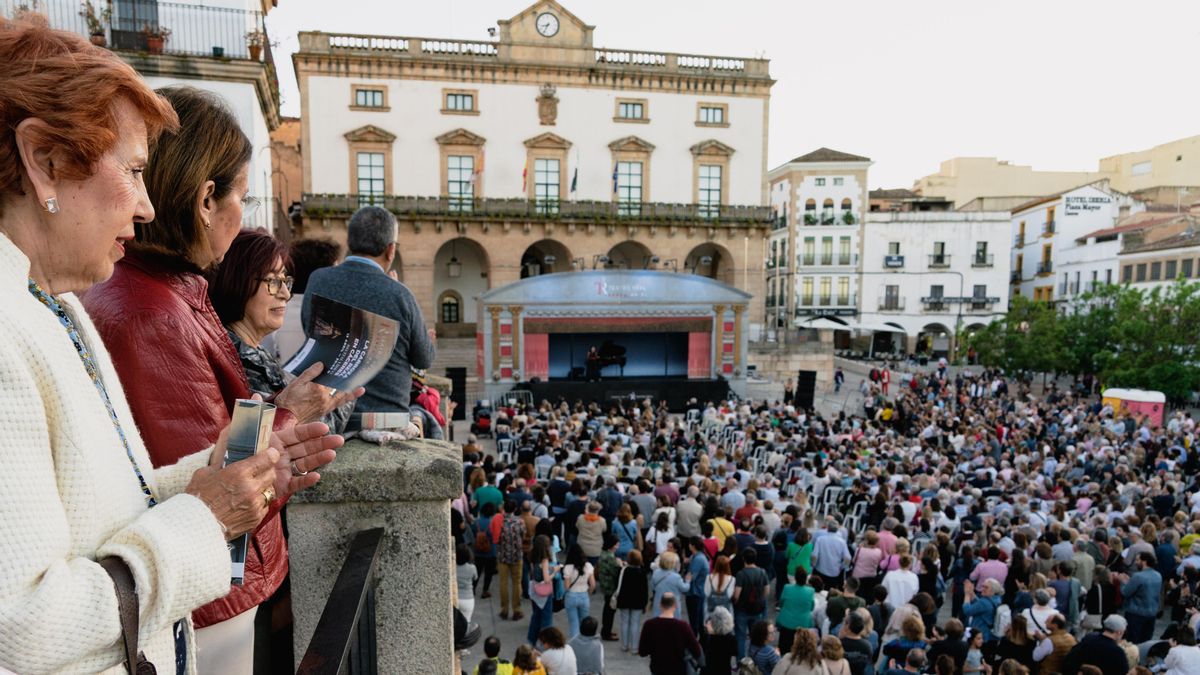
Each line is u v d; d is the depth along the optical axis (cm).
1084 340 4175
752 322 4534
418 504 239
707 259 4838
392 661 240
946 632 797
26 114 98
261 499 126
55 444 100
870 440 2028
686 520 1199
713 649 809
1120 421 2681
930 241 6072
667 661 795
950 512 1269
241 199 181
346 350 189
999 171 7362
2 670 83
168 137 163
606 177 4350
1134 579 1023
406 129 4075
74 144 100
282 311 238
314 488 229
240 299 226
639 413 2602
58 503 95
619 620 1138
